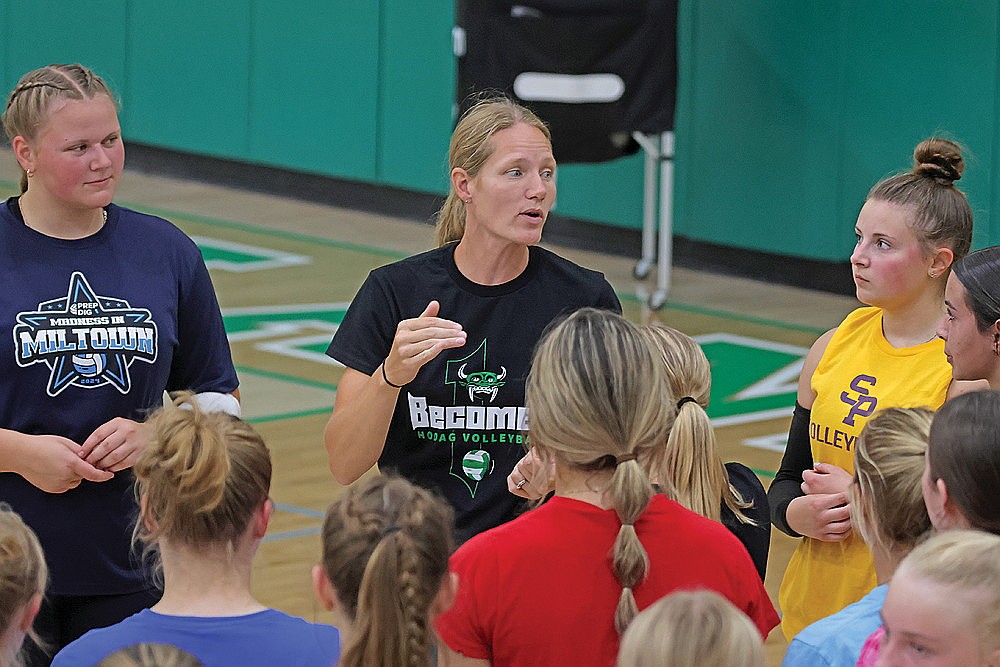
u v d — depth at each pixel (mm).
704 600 3797
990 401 4559
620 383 4699
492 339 6484
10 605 4355
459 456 6500
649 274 21344
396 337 5957
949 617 3770
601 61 18812
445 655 4828
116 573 6582
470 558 4832
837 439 6555
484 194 6363
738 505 6012
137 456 6383
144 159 27469
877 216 6441
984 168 18969
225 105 26281
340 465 6391
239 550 4926
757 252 21312
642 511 4766
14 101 6332
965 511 4496
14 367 6359
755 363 16938
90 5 27562
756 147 21047
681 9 21438
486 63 18766
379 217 24594
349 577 4320
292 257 21547
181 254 6801
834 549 6414
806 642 4566
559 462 4863
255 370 15977
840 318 19188
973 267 5887
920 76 19422
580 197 22781
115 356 6488
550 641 4762
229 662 4762
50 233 6516
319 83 25094
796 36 20406
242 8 25750
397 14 23969
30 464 6289
